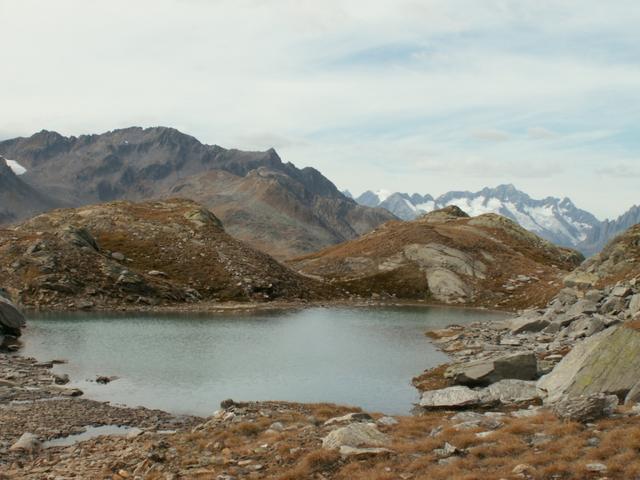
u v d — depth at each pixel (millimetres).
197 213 144875
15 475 22828
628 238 100625
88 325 74625
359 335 73062
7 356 52531
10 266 96938
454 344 63656
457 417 28797
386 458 22391
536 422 25109
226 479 21312
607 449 19875
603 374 30312
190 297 106938
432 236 155625
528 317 78125
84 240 111625
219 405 38031
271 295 116875
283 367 51344
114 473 23000
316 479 20875
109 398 39281
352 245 170875
